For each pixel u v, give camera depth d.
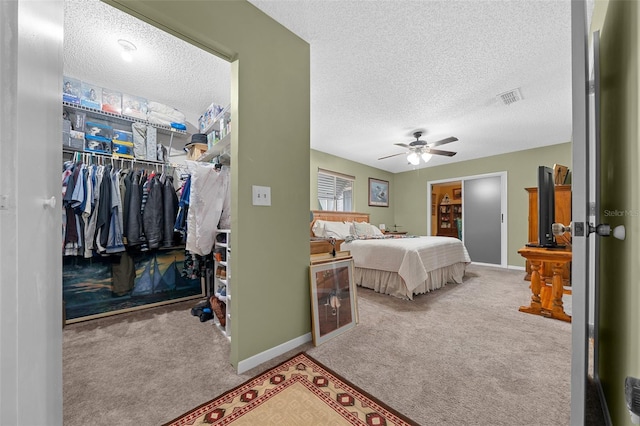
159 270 2.69
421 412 1.14
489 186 5.11
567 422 1.07
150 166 2.80
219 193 2.05
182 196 2.46
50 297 0.48
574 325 0.72
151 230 2.43
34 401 0.42
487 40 1.88
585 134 0.72
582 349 0.71
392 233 5.59
